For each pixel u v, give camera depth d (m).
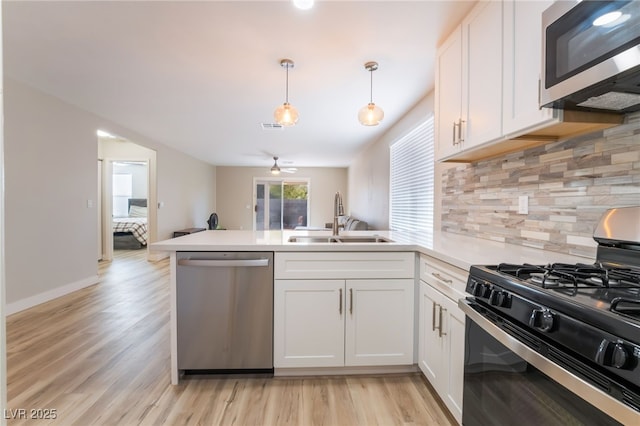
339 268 1.90
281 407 1.68
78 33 2.15
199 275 1.87
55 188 3.51
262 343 1.90
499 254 1.50
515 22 1.40
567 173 1.45
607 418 0.65
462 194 2.42
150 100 3.52
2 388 0.66
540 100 1.18
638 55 0.82
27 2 1.81
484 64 1.64
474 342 1.19
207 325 1.88
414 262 1.93
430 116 3.17
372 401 1.73
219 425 1.54
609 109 1.17
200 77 2.86
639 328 0.59
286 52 2.40
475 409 1.18
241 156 7.57
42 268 3.36
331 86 3.05
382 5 1.84
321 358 1.92
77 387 1.84
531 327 0.87
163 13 1.92
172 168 6.57
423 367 1.86
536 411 0.86
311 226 9.60
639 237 1.06
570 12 1.03
